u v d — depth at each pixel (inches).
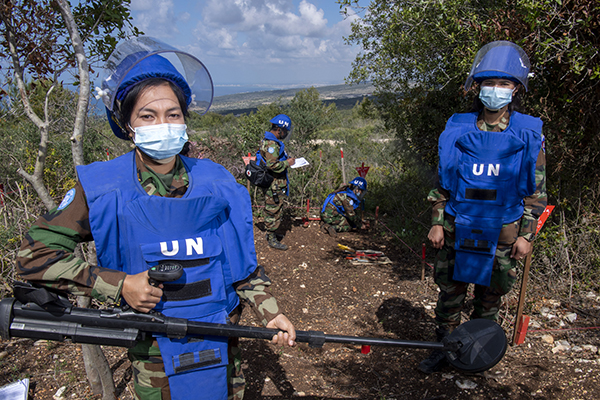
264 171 205.2
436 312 113.4
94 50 93.7
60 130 210.2
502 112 97.7
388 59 201.6
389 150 363.3
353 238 232.1
